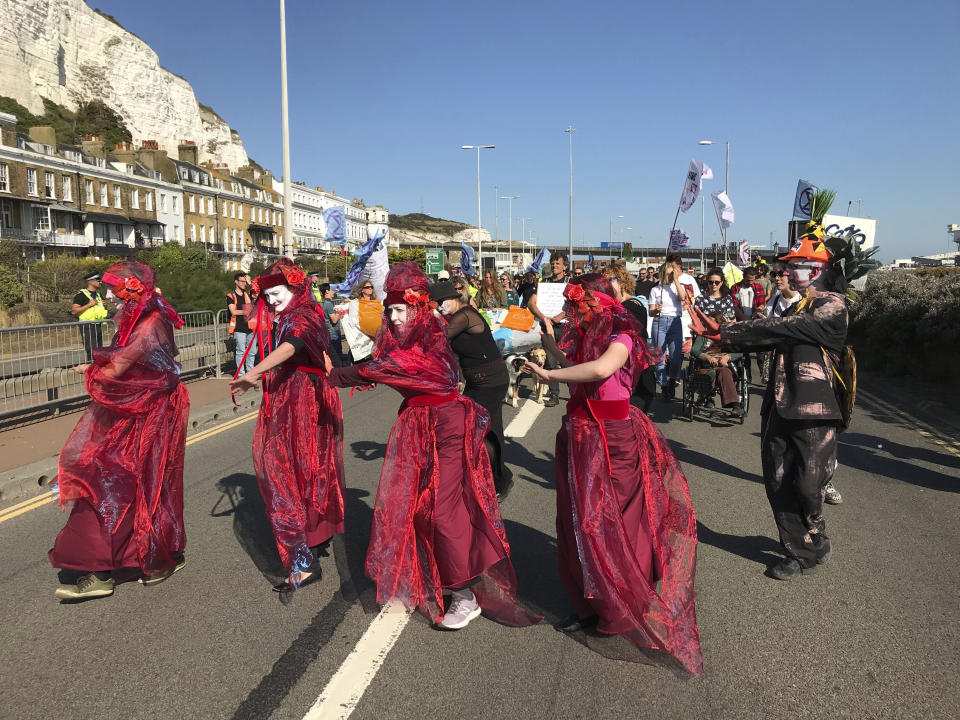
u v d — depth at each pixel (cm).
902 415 1051
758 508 610
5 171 4834
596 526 369
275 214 8988
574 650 372
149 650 372
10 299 2531
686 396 988
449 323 557
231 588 448
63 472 419
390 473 397
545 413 1025
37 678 346
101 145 6431
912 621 404
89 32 10506
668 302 1032
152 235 6450
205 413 974
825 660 362
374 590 404
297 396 441
